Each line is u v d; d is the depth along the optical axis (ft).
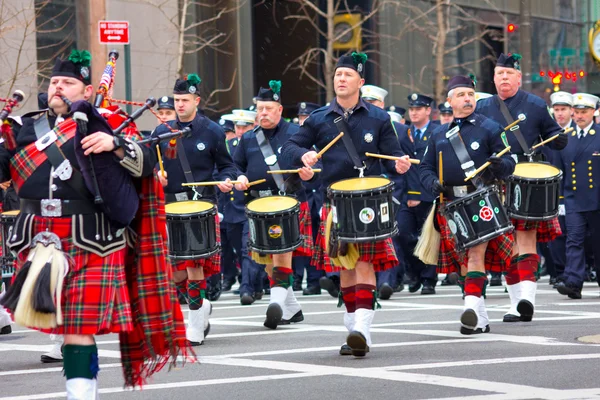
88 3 108.68
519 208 50.93
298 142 43.62
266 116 57.93
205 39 118.73
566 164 66.03
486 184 47.06
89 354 27.20
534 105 55.57
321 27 140.46
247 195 59.00
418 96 77.25
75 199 27.48
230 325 54.29
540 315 54.19
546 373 35.94
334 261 42.14
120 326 27.17
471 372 36.47
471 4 150.61
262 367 38.96
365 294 41.01
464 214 45.65
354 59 42.88
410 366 38.06
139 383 29.22
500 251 47.75
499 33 150.61
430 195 71.51
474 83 48.19
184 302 69.05
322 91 142.82
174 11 119.44
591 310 56.29
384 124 42.93
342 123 42.83
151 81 116.67
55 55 97.55
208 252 46.78
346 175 42.93
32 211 27.73
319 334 49.03
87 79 29.30
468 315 46.01
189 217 46.21
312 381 35.63
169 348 28.53
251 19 136.98
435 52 125.90
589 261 75.87
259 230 51.11
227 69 134.21
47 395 34.91
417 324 51.55
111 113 28.99
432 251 49.21
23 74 92.94
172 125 50.67
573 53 160.15
